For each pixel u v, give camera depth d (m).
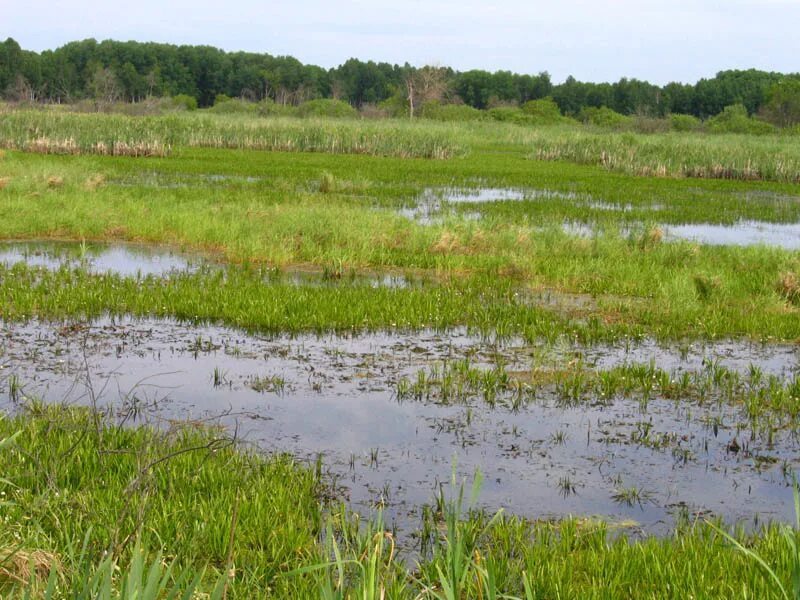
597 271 14.09
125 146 33.84
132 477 5.68
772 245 17.47
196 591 4.32
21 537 4.73
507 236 16.23
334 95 123.31
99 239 16.22
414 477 6.48
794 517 5.99
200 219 16.89
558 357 9.75
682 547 5.23
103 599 3.28
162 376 8.62
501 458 6.92
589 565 4.98
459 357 9.62
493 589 3.87
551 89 133.88
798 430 7.69
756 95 122.38
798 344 10.73
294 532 5.21
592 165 40.12
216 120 49.81
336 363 9.27
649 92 125.44
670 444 7.32
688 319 11.52
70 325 10.34
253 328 10.57
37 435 6.50
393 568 4.87
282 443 7.04
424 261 14.70
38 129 34.47
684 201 25.55
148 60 125.06
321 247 15.23
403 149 40.66
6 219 16.33
